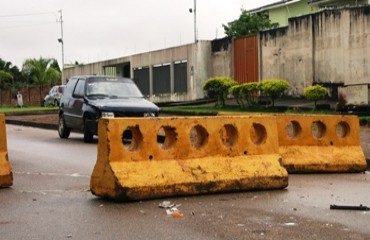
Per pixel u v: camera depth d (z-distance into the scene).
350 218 7.66
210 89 31.77
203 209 8.27
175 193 9.16
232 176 9.66
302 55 30.25
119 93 19.16
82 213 8.02
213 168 9.62
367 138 17.67
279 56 31.88
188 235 6.80
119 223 7.43
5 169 10.14
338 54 27.98
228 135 10.12
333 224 7.32
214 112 27.17
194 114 27.97
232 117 10.02
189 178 9.32
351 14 27.20
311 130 12.36
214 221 7.50
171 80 40.53
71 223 7.44
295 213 7.97
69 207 8.44
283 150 12.08
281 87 28.02
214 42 37.34
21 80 68.69
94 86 19.23
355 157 12.40
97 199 9.08
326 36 28.69
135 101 18.55
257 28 42.09
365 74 26.59
